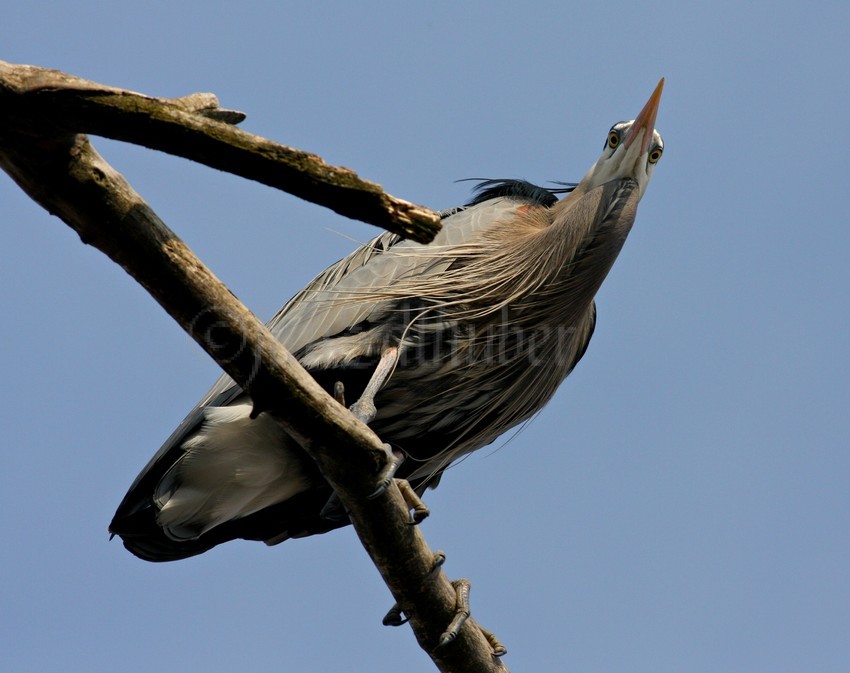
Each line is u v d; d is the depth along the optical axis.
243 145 6.37
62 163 6.43
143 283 6.93
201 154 6.40
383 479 7.95
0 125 6.18
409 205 6.61
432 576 8.75
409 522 8.39
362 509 8.12
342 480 7.89
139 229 6.70
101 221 6.63
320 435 7.56
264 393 7.34
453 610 8.99
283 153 6.41
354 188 6.48
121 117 6.21
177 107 6.32
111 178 6.59
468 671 9.22
